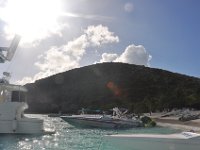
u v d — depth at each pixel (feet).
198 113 223.51
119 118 147.84
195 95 345.92
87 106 461.78
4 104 98.07
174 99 335.47
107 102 474.08
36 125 101.09
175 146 46.73
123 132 122.42
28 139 89.20
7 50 109.91
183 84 500.33
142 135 50.70
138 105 337.52
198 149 45.57
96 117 148.46
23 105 100.53
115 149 51.88
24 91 103.55
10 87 101.50
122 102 453.99
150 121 157.17
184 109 299.38
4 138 90.38
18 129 98.73
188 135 47.91
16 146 75.36
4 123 97.76
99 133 116.47
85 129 137.90
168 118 234.17
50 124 174.70
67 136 100.94
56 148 73.05
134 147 49.14
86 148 72.59
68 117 152.46
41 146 76.13
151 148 48.08
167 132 122.72
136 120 150.30
